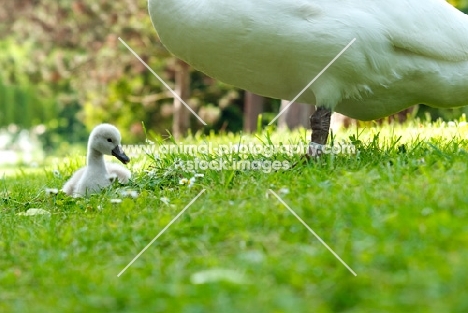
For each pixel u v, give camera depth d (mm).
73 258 5215
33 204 7625
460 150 6781
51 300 4438
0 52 30141
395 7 6875
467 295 3678
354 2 6785
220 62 7117
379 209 5141
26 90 37844
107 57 23734
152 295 4246
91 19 23531
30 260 5320
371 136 9797
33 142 41219
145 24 22547
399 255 4273
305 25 6691
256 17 6707
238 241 5012
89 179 8062
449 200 5027
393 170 6223
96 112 27062
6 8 25281
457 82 7242
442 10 7105
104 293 4359
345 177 6098
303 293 4098
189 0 6965
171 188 7273
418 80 7188
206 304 4023
